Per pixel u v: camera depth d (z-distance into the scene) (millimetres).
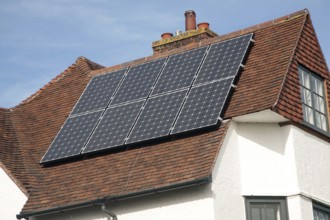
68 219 19422
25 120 24094
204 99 19672
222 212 17719
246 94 19438
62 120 23219
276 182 18703
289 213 18469
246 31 22250
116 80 22766
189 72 21078
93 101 22297
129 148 20016
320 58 21594
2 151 21672
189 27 25297
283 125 19094
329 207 19484
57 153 20938
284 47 20594
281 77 19406
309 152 19438
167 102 20359
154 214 18219
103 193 18797
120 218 18672
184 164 18297
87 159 20531
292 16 21719
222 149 18344
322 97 21078
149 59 23453
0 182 20938
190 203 17797
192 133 19156
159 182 18109
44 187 20250
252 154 18875
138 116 20469
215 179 17844
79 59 26172
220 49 21484
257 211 18453
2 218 20547
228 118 18938
